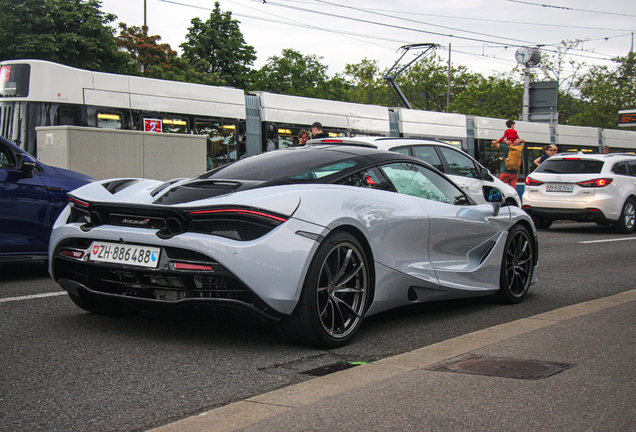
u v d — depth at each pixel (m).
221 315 3.68
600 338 4.00
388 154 4.73
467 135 21.19
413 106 63.53
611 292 6.34
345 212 3.93
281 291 3.57
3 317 4.61
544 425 2.55
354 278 4.07
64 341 3.97
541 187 13.85
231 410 2.76
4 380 3.23
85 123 13.08
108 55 30.44
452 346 3.84
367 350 3.92
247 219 3.56
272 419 2.63
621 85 51.66
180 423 2.61
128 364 3.52
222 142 15.27
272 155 4.62
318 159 4.39
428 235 4.64
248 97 16.02
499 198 5.43
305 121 16.92
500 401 2.81
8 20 28.00
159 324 4.43
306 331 3.75
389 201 4.38
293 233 3.62
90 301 4.53
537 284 6.75
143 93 13.97
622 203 13.30
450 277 4.83
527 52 27.42
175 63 41.00
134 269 3.71
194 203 3.67
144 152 10.97
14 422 2.68
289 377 3.32
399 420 2.59
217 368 3.47
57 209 6.52
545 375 3.20
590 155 13.80
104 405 2.89
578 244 10.98
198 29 45.62
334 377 3.22
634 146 29.11
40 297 5.39
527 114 27.52
